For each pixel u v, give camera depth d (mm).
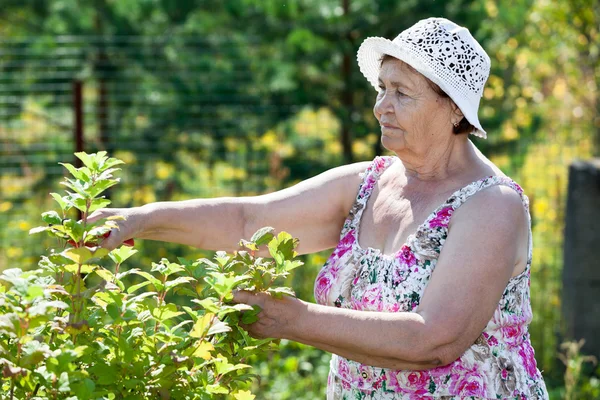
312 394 6074
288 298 2596
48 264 2406
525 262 2852
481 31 9453
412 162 2930
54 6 10641
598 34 9195
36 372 2080
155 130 9641
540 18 9820
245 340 2547
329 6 9250
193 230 3102
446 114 2848
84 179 2367
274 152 8297
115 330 2379
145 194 9289
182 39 9781
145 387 2229
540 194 8984
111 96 9766
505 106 9906
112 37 9953
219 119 9516
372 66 3211
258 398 6004
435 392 2842
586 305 6613
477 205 2766
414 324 2586
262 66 9484
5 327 2002
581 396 5969
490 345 2848
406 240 2883
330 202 3186
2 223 8984
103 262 7438
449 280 2658
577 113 10273
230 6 9586
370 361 2635
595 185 6574
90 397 2068
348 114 9289
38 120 10250
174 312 2309
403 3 9156
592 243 6590
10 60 10266
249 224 3164
